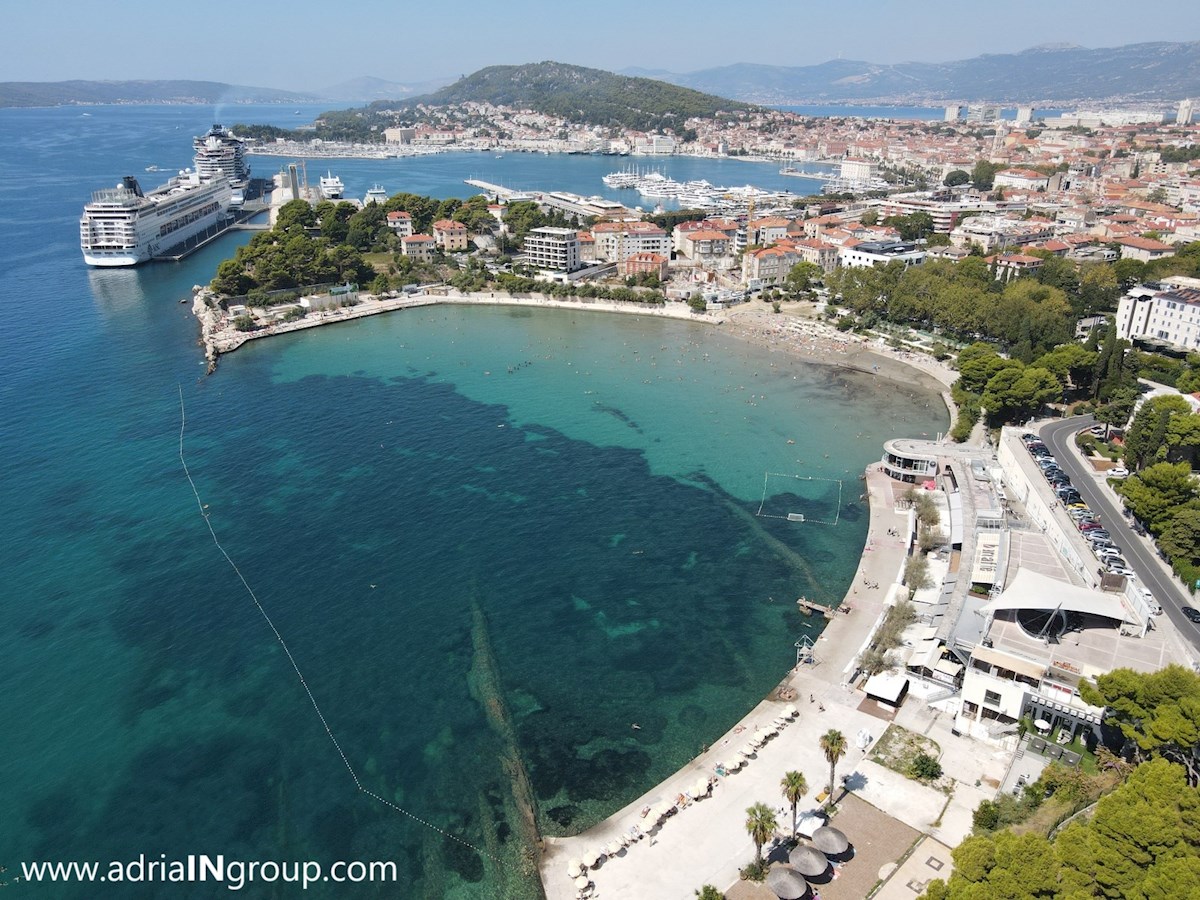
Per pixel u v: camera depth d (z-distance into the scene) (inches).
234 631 5295.3
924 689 4665.4
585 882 3548.2
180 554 6131.9
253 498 6993.1
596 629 5364.2
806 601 5625.0
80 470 7431.1
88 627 5300.2
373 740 4431.6
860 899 3395.7
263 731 4480.8
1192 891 2628.0
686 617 5497.1
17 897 3531.0
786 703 4628.4
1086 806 3673.7
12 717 4544.8
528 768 4264.3
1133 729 3848.4
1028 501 6722.4
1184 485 5772.6
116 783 4133.9
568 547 6318.9
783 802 3946.9
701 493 7229.3
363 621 5408.5
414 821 3944.4
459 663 5036.9
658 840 3764.8
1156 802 3026.6
